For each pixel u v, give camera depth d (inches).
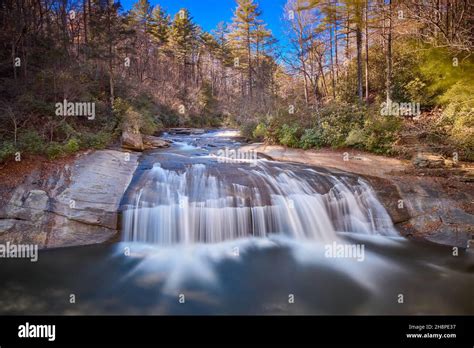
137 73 1119.6
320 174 370.9
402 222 305.9
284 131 540.1
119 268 243.8
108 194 309.7
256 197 313.3
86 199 297.1
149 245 284.2
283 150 504.7
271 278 233.0
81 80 529.7
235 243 290.5
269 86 899.4
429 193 322.3
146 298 206.8
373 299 205.9
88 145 423.8
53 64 504.7
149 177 349.4
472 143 398.6
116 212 292.7
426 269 242.8
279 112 599.5
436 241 280.7
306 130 519.2
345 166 403.9
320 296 209.8
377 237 300.7
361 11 625.6
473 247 262.2
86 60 658.8
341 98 729.6
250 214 300.2
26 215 272.7
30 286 218.2
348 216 319.0
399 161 409.7
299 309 195.6
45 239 265.6
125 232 285.7
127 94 756.0
